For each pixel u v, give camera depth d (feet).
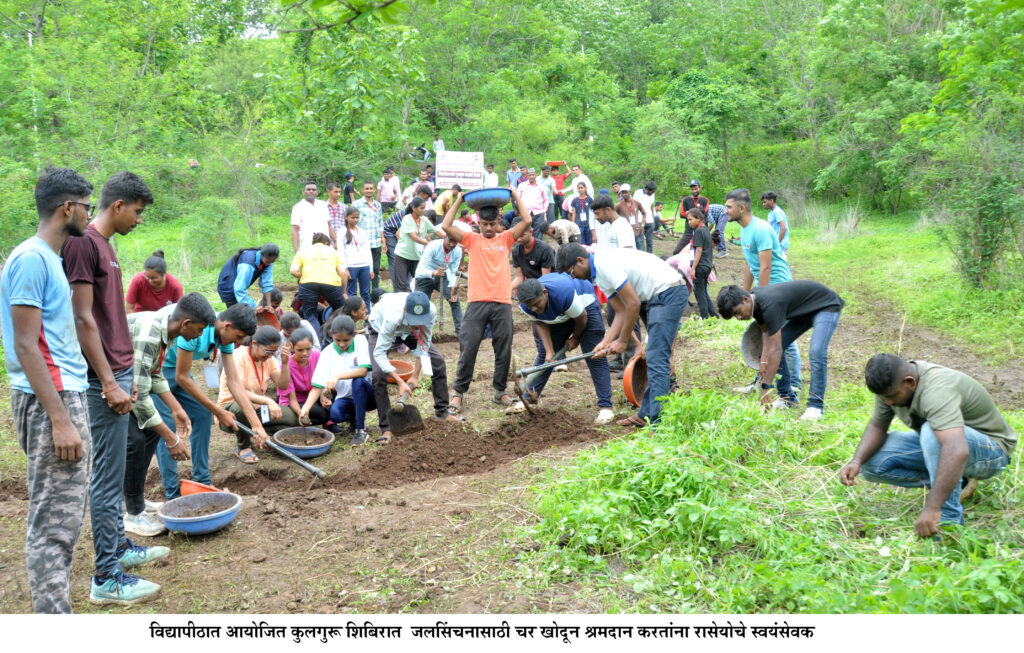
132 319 14.97
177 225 60.75
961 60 47.93
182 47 81.92
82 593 13.84
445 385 22.50
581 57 100.48
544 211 50.37
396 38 53.57
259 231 59.21
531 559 14.01
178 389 17.20
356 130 58.95
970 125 40.63
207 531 15.71
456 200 22.70
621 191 47.16
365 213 41.29
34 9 62.08
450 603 12.88
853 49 80.74
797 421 19.19
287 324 22.61
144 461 15.92
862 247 59.16
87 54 57.31
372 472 19.61
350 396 22.15
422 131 79.15
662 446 16.63
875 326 34.55
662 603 12.43
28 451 11.64
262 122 61.87
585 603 12.67
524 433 22.12
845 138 79.15
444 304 42.22
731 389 24.53
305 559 14.79
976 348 29.84
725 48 119.24
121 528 14.75
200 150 63.87
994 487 14.96
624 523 14.43
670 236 68.39
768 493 15.76
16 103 55.16
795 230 77.30
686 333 33.17
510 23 92.99
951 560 12.73
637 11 132.98
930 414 13.37
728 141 106.22
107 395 12.69
